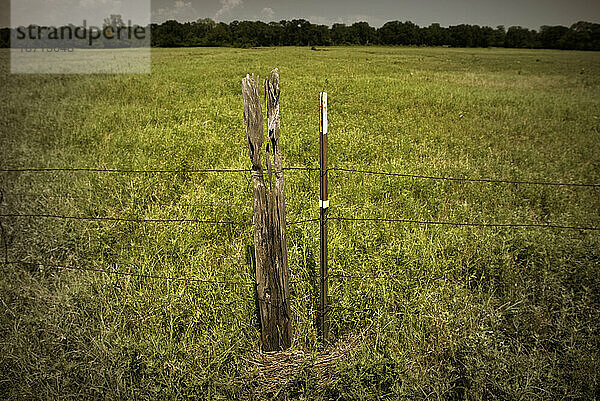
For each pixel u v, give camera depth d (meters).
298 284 3.70
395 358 2.94
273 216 2.95
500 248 4.30
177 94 14.34
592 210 5.67
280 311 3.13
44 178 6.08
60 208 5.10
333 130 9.30
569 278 3.95
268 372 3.06
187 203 5.44
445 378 2.87
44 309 3.43
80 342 3.00
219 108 11.61
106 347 2.98
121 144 7.82
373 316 3.47
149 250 4.33
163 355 2.95
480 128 10.34
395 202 5.62
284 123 9.59
